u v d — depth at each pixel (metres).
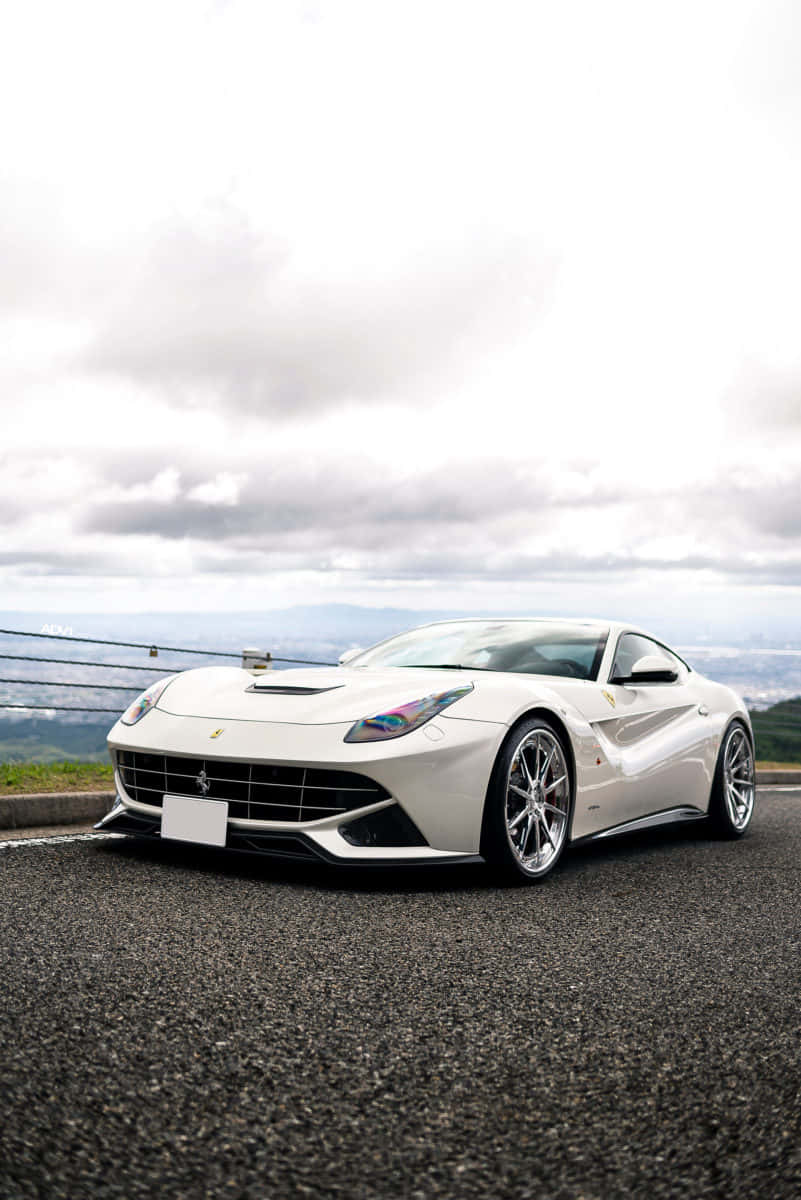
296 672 4.28
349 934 2.89
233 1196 1.42
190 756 3.68
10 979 2.29
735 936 3.04
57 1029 2.00
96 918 2.90
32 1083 1.74
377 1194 1.45
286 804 3.56
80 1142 1.54
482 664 4.71
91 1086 1.75
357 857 3.47
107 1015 2.10
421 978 2.50
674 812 4.95
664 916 3.30
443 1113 1.73
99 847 4.01
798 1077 1.92
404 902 3.35
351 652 5.26
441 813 3.57
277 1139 1.60
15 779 5.48
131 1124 1.62
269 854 3.55
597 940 2.95
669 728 4.91
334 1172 1.51
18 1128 1.57
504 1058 1.99
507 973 2.57
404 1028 2.13
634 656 5.04
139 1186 1.43
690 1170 1.55
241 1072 1.86
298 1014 2.19
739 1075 1.93
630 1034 2.15
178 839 3.72
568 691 4.30
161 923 2.88
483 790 3.64
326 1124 1.67
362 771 3.47
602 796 4.30
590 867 4.24
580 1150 1.61
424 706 3.69
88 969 2.41
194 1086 1.78
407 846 3.58
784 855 4.73
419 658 4.89
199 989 2.31
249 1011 2.19
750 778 5.49
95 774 5.95
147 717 3.98
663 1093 1.84
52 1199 1.37
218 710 3.87
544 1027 2.18
